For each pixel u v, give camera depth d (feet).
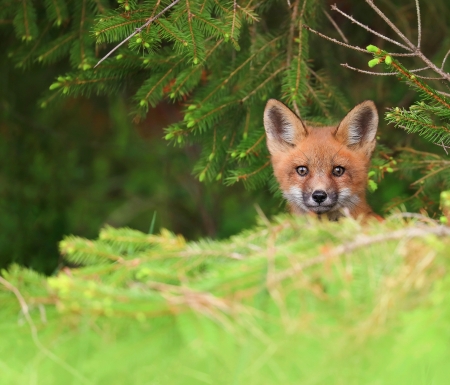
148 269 19.43
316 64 39.99
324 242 18.84
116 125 57.41
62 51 34.04
